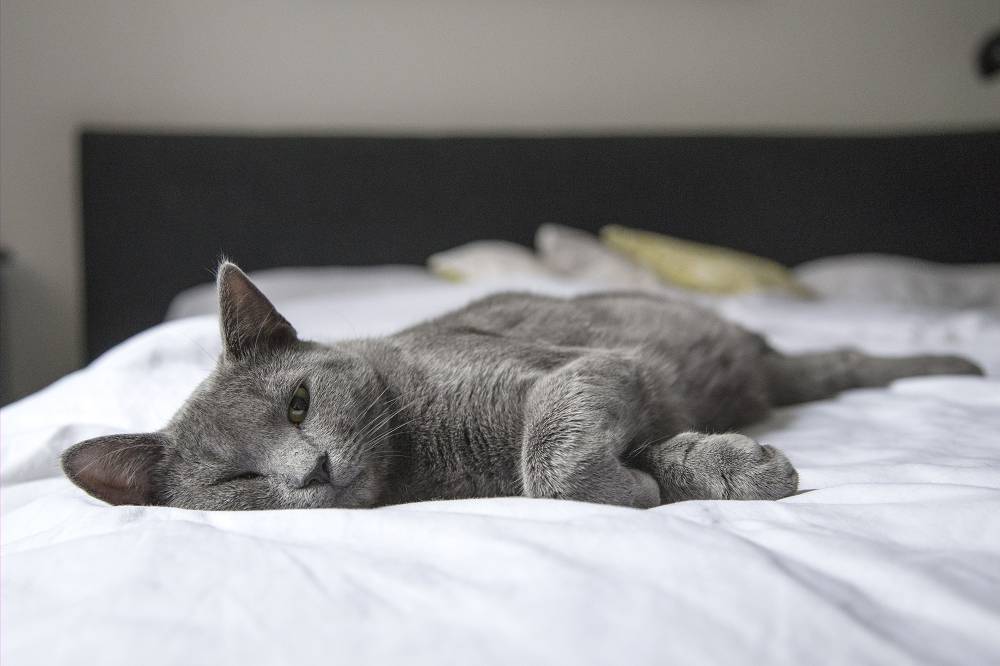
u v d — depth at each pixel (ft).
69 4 6.02
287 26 6.38
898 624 1.62
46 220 6.07
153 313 6.01
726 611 1.63
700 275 5.77
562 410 2.33
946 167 6.86
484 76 6.70
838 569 1.76
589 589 1.67
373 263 6.41
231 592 1.72
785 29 7.01
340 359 2.51
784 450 2.71
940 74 7.22
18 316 6.07
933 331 4.48
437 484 2.55
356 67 6.51
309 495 2.27
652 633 1.58
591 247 6.01
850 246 6.91
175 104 6.25
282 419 2.35
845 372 3.40
